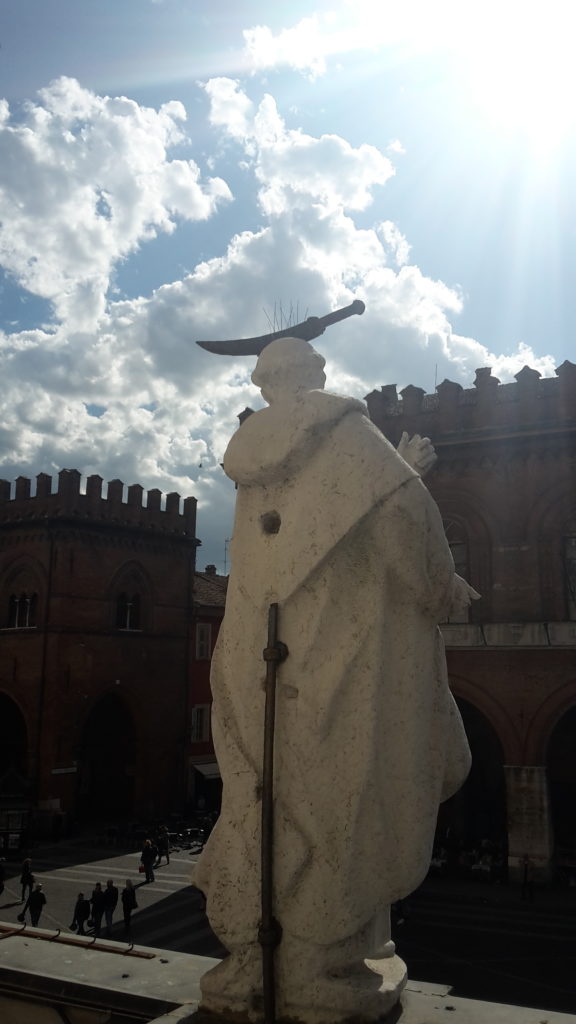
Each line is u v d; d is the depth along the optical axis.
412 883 3.38
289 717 3.48
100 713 47.38
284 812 3.39
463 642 30.80
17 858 34.84
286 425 3.68
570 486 30.66
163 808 46.38
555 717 29.25
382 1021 3.23
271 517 3.76
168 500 49.47
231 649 3.76
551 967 19.70
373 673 3.45
